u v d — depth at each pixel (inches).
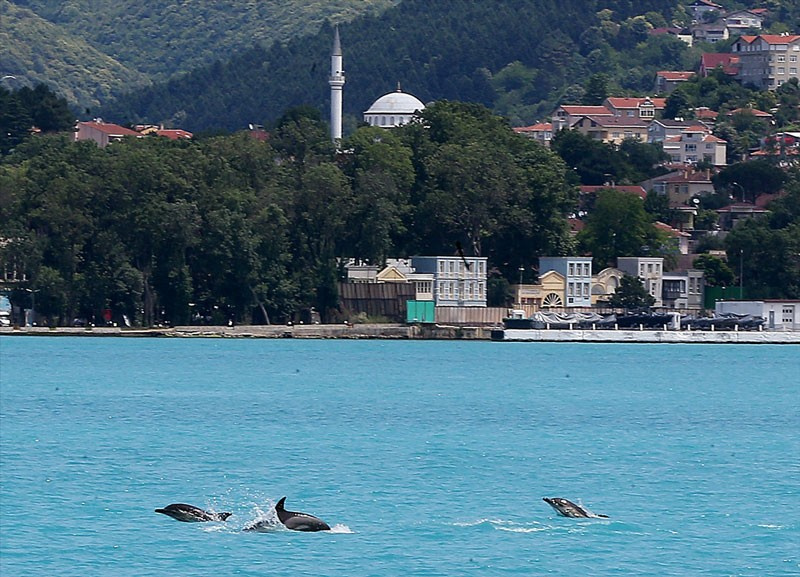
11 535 5629.9
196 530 5733.3
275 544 5506.9
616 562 5305.1
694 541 5644.7
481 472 7352.4
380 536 5669.3
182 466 7470.5
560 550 5467.5
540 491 6747.1
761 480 7180.1
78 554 5339.6
